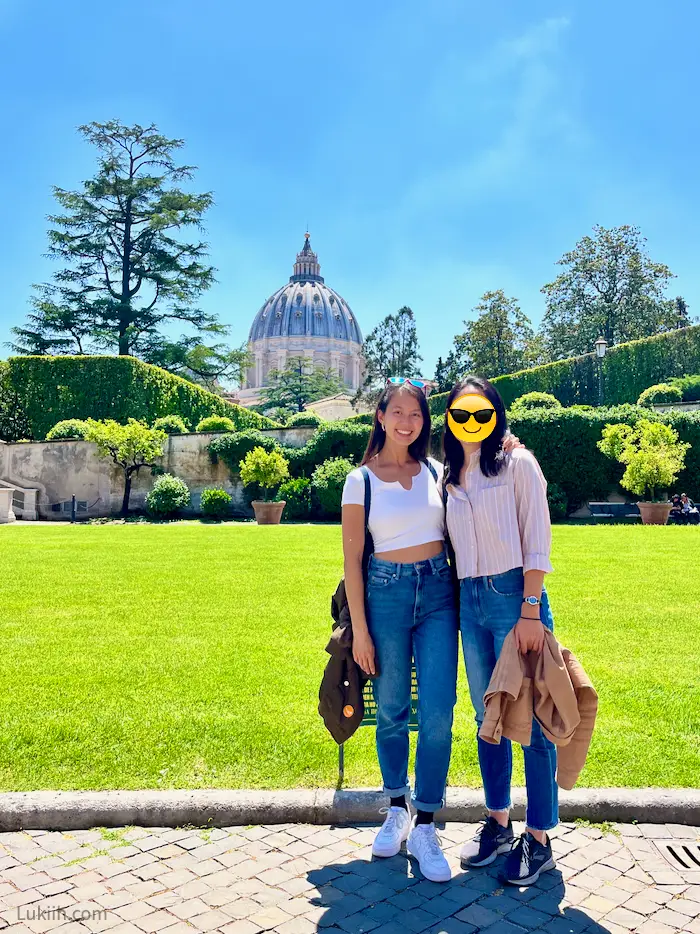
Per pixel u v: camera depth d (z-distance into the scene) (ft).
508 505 10.27
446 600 10.74
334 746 13.51
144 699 15.94
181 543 48.67
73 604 26.45
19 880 9.73
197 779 12.23
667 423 76.23
